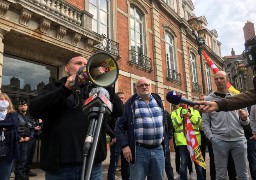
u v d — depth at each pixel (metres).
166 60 17.19
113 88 2.26
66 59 9.22
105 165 9.13
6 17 6.82
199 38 13.57
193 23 13.85
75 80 1.78
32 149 7.09
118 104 2.38
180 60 19.67
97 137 1.41
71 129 2.18
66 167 2.13
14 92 8.13
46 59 8.77
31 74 8.69
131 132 3.79
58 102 2.20
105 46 11.76
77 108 2.23
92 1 11.77
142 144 3.74
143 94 3.91
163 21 17.66
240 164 4.08
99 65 1.70
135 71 13.72
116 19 12.84
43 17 7.54
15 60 8.29
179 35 20.06
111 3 12.80
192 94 20.89
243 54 2.21
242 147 4.07
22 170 6.39
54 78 9.30
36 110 2.11
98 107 1.51
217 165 4.14
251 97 2.08
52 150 2.16
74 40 8.69
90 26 9.60
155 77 15.49
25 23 7.23
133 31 14.51
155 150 3.77
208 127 4.31
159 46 16.33
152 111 3.88
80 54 9.04
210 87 26.44
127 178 5.78
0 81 6.74
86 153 1.36
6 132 4.27
